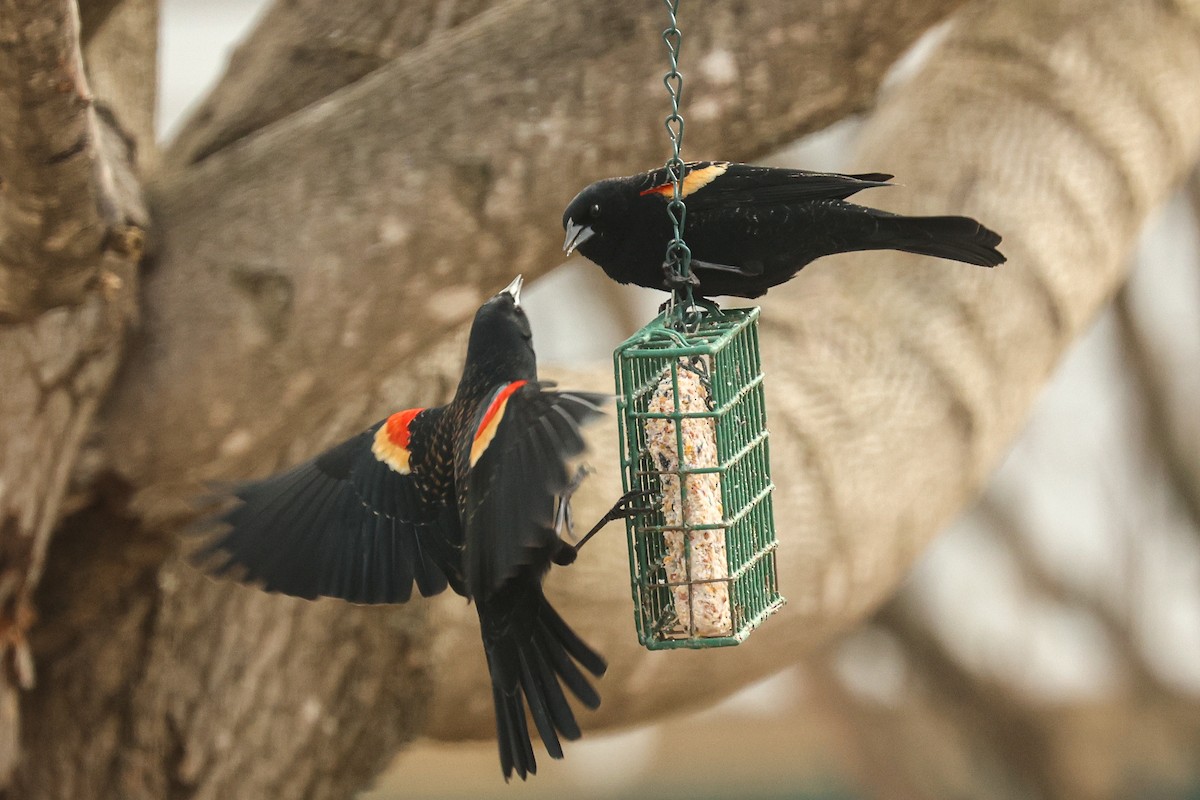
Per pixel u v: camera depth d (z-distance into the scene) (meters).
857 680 23.06
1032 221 13.34
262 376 10.00
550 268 10.71
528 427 6.09
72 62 7.63
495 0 11.60
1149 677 23.03
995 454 13.52
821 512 12.03
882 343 12.80
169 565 10.83
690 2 10.47
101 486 10.15
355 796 11.27
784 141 10.77
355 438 7.47
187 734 10.83
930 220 8.86
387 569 7.17
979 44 14.30
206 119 11.84
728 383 8.57
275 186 10.16
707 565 8.20
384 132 10.23
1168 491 22.52
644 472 8.26
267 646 10.98
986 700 22.44
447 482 7.15
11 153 7.91
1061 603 22.95
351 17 11.62
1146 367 21.86
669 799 31.22
